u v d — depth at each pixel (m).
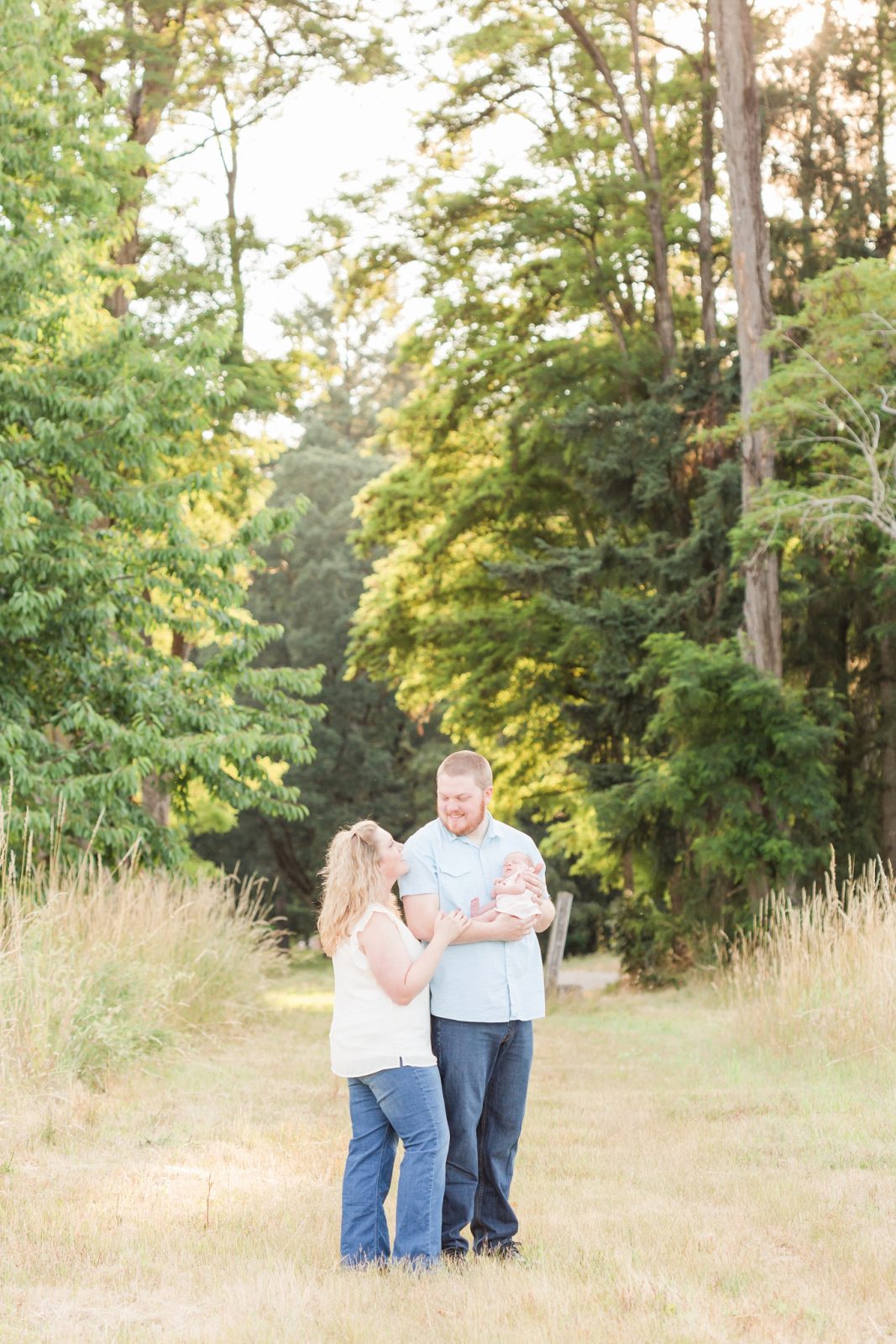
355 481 47.12
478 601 28.16
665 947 19.72
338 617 44.88
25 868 10.72
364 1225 4.66
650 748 22.23
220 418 22.92
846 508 16.94
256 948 13.82
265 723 15.67
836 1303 4.26
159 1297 4.35
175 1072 9.34
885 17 23.73
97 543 15.25
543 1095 9.15
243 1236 5.07
